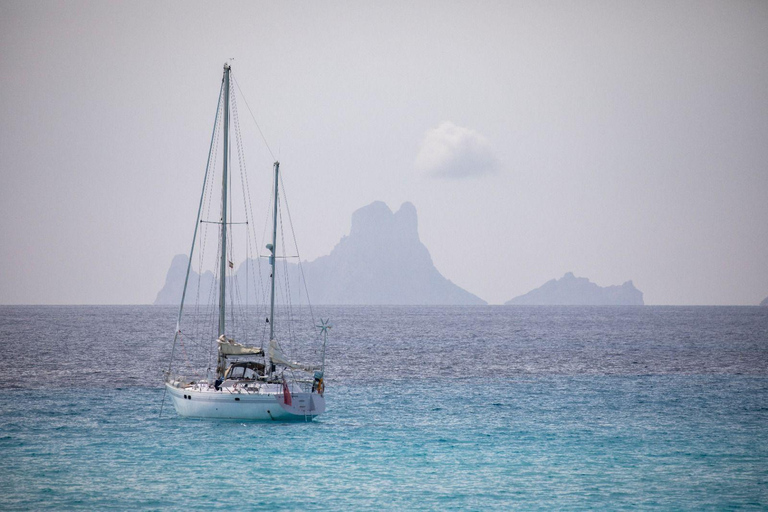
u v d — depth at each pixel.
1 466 148.50
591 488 137.00
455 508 125.69
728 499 131.00
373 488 136.12
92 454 158.75
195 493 132.00
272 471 146.75
